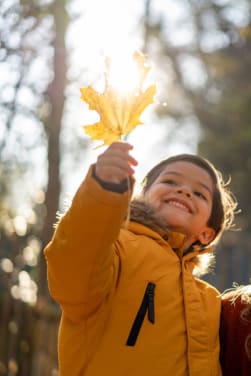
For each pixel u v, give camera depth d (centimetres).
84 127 281
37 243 755
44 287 715
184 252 375
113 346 315
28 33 795
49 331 698
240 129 1962
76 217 282
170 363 321
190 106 2003
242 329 356
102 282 300
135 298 323
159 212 363
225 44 1925
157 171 387
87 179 280
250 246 1723
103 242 285
